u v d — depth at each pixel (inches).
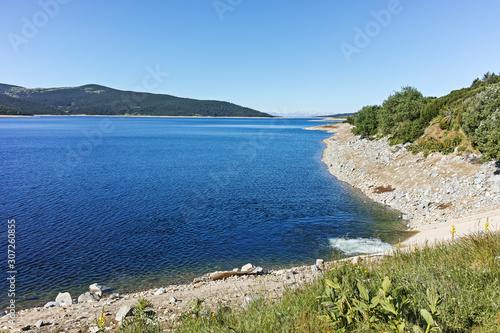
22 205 1158.3
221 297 459.2
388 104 2320.4
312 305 251.0
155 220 1018.1
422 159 1403.8
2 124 7564.0
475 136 1168.2
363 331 187.0
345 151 2442.2
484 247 312.5
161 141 4220.0
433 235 762.8
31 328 398.6
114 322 393.1
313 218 1031.6
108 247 810.2
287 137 4936.0
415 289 223.6
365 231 903.7
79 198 1270.9
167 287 608.4
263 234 901.8
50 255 757.9
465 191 1014.4
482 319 183.2
